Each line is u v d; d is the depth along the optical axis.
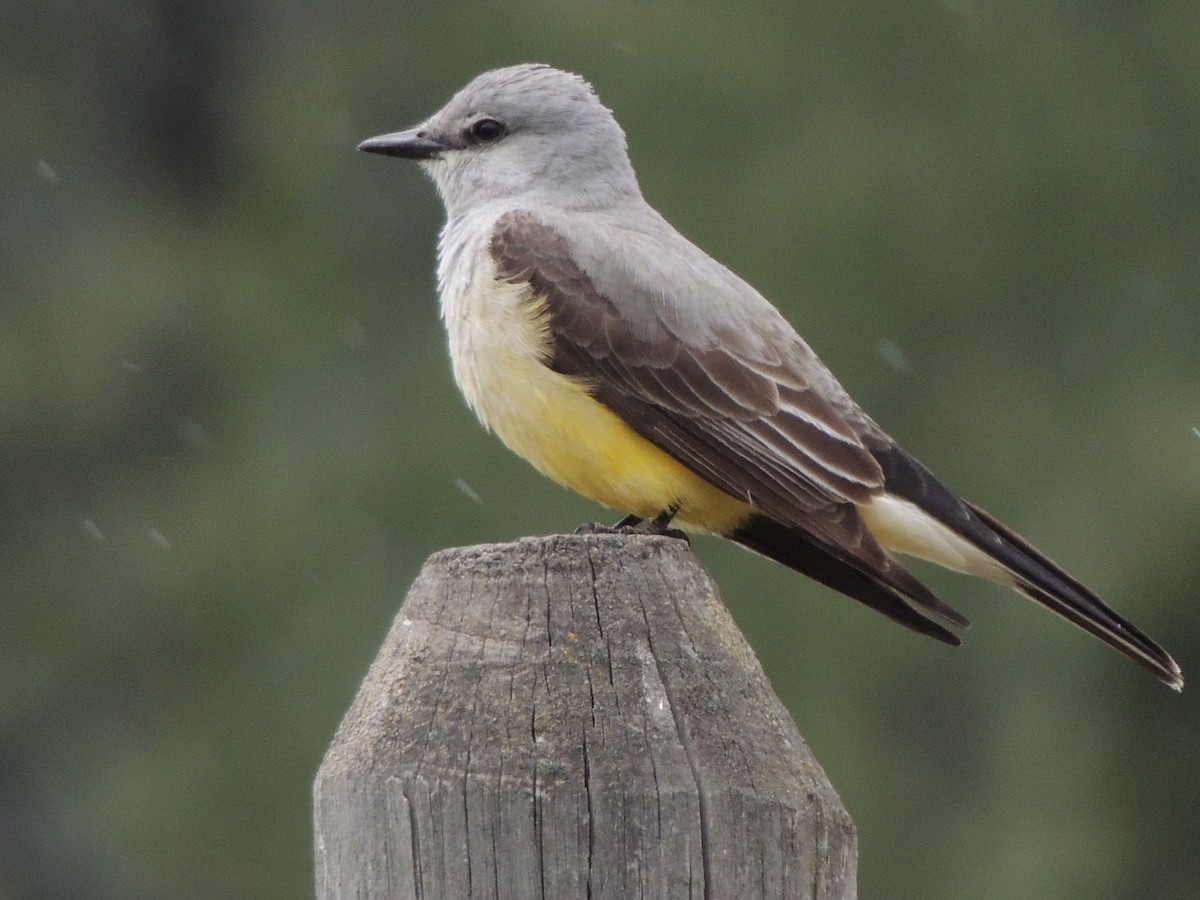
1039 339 15.22
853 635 13.23
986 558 6.65
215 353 16.14
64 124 17.89
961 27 15.84
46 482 15.93
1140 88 15.92
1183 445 14.63
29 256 17.06
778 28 15.75
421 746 4.29
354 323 16.11
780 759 4.34
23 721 15.13
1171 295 15.45
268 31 17.72
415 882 4.22
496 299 6.80
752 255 14.70
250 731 14.21
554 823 4.20
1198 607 14.02
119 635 15.12
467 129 7.70
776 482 6.63
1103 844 13.38
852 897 4.38
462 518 14.20
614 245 6.96
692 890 4.19
